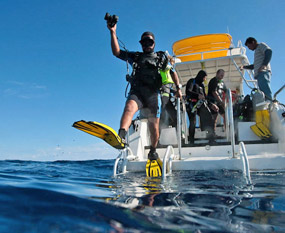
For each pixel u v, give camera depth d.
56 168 5.54
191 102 5.22
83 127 2.78
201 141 6.17
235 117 5.89
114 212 1.44
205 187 2.51
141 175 3.63
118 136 2.84
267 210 1.67
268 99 4.88
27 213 1.28
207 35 6.34
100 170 5.04
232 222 1.43
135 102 3.37
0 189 1.78
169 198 2.00
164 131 5.22
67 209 1.39
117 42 3.51
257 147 4.53
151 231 1.21
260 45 5.32
